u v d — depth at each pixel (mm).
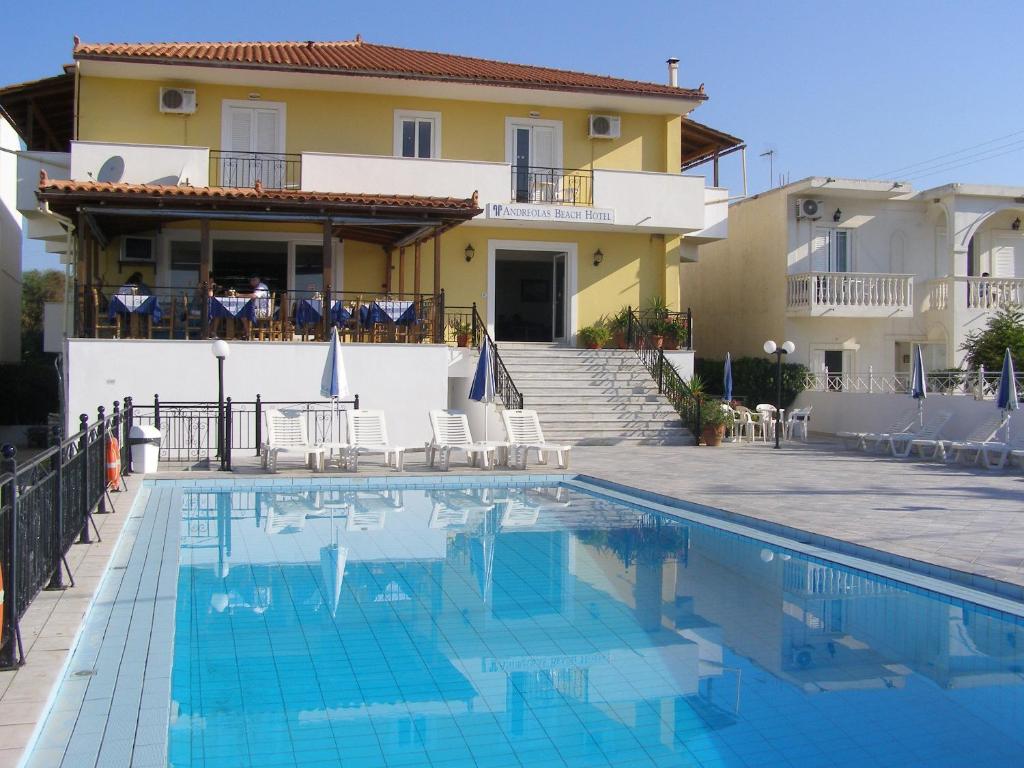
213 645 6629
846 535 9820
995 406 18719
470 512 12648
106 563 8391
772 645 6719
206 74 21156
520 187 23703
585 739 5066
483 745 4977
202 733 5094
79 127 21078
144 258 21109
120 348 17062
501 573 8961
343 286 22438
